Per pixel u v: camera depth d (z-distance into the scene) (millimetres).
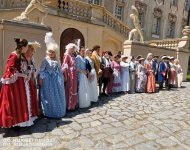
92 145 3059
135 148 3033
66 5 9617
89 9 10516
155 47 11008
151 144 3189
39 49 5980
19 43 3295
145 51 10516
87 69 5297
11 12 9148
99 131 3572
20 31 5543
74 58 4789
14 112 3264
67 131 3514
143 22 20641
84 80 4996
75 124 3848
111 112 4715
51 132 3449
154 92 7750
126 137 3389
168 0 22484
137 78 7617
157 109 5203
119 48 12219
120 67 7129
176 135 3600
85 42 10375
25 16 6781
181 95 7359
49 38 4293
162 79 8477
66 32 9703
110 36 11586
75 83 4715
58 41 9391
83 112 4637
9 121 3223
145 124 4035
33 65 3730
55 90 4121
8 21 5262
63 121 3986
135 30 10273
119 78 7074
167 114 4797
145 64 7785
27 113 3381
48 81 4098
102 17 11008
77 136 3334
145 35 20969
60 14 9258
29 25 5688
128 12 18969
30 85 3562
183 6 24359
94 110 4824
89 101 5141
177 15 23891
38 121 3941
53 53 4125
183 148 3129
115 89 7043
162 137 3477
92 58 5656
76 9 10023
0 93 3312
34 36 5852
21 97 3328
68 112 4598
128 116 4480
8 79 3193
